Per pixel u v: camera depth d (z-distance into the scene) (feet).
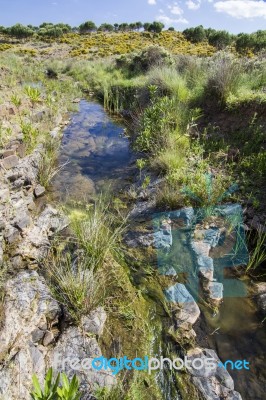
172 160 14.01
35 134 17.13
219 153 14.25
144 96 23.24
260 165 12.80
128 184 14.75
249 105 16.38
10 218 11.25
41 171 14.85
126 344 7.31
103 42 81.76
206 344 7.36
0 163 13.73
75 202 13.28
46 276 9.07
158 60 31.78
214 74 19.02
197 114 18.42
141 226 11.36
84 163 17.16
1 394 5.71
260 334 7.58
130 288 8.82
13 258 9.70
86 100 31.96
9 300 7.93
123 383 6.47
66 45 82.38
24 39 93.04
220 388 6.42
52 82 34.76
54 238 10.69
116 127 23.31
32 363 6.51
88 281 8.27
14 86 27.14
